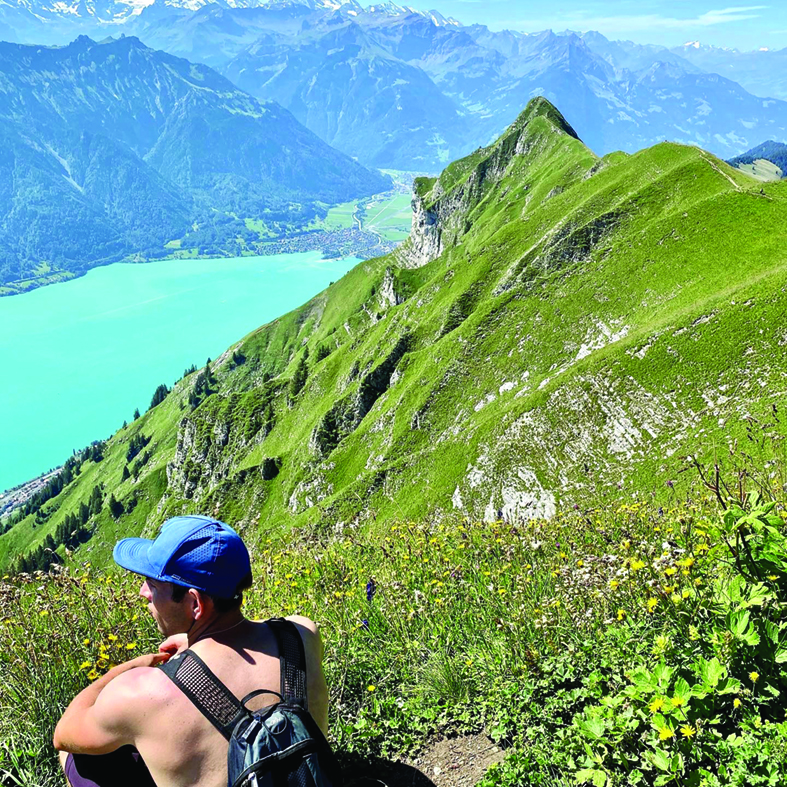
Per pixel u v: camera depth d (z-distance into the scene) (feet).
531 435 232.53
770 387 187.21
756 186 303.68
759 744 12.01
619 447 211.41
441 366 336.70
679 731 12.98
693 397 201.16
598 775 12.94
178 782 9.74
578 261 353.92
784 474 24.99
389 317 506.07
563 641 18.13
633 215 355.77
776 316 200.34
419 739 16.35
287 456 447.01
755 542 14.93
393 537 29.27
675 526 22.52
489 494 236.63
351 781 15.24
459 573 22.62
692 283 277.03
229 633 11.09
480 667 17.94
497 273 425.28
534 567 22.00
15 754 14.44
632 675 14.02
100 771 11.48
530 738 15.30
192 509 454.40
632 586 18.39
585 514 26.99
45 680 16.33
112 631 18.90
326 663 18.35
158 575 10.89
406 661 18.95
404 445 323.78
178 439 620.49
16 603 19.86
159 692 10.12
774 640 13.57
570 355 296.51
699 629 15.67
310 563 26.45
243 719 9.84
